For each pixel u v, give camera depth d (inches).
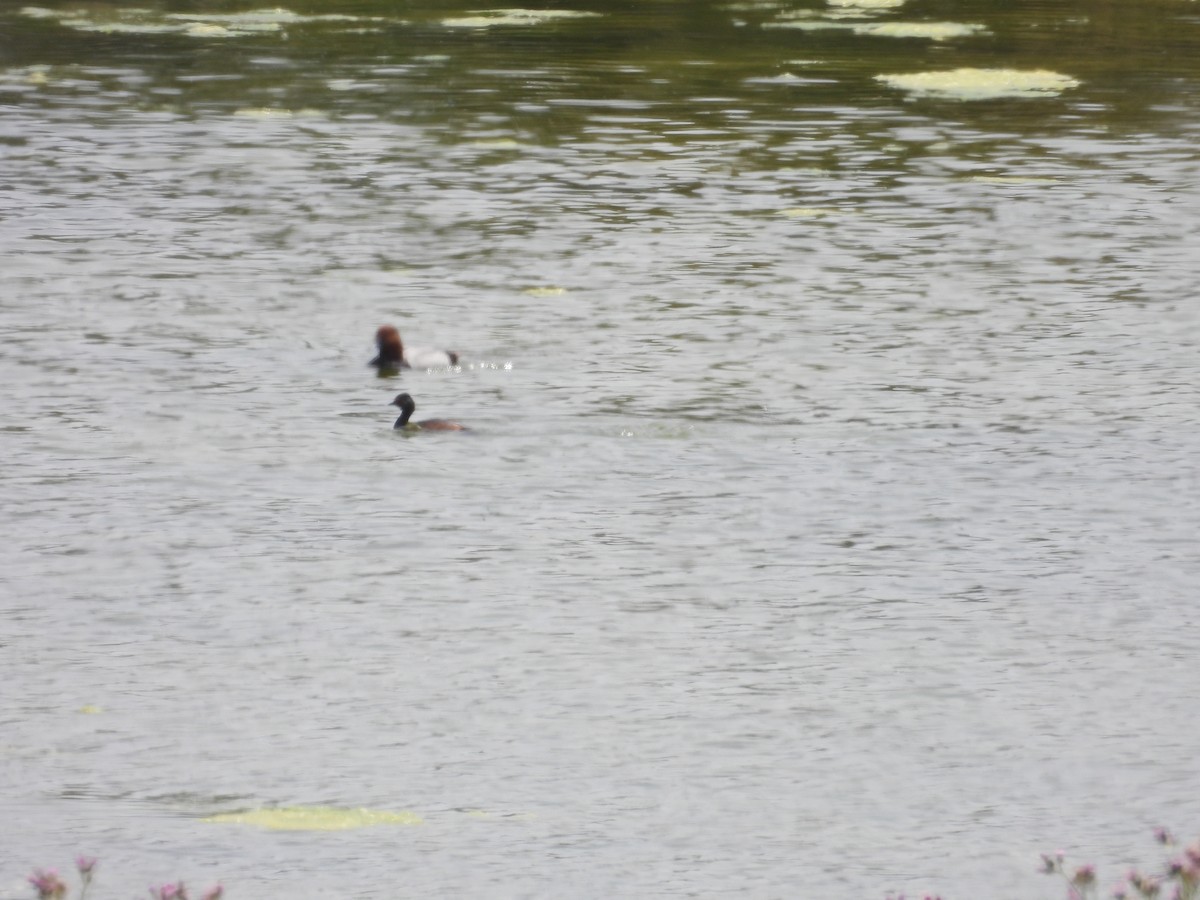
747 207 3563.0
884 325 2839.6
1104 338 2783.0
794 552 1987.0
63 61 4972.9
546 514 2090.3
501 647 1747.0
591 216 3486.7
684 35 5438.0
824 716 1606.8
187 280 3036.4
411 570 1931.6
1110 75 4862.2
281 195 3617.1
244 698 1633.9
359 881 1315.2
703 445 2315.5
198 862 1342.3
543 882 1317.7
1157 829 1406.3
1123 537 2030.0
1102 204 3595.0
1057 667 1707.7
